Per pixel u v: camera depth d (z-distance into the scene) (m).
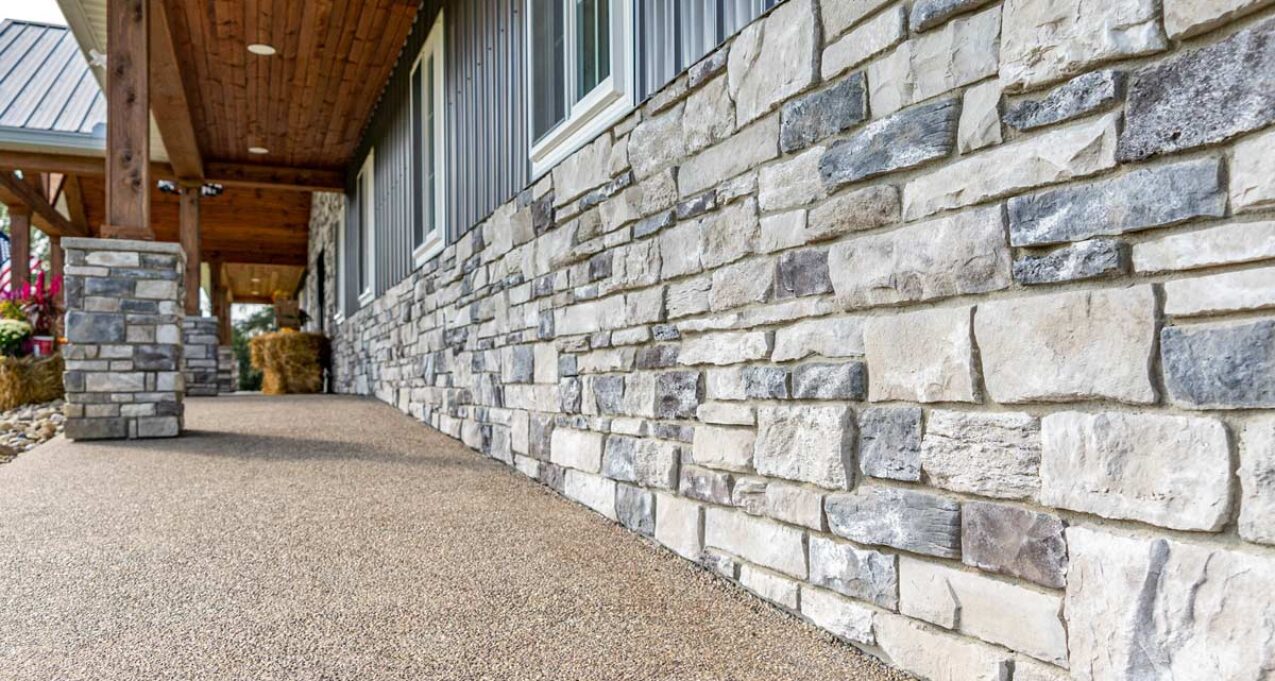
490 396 4.06
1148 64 1.11
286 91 7.56
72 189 12.05
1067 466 1.20
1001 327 1.31
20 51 10.75
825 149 1.70
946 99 1.41
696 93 2.20
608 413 2.73
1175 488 1.06
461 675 1.52
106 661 1.56
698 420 2.18
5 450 4.78
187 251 9.50
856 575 1.62
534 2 3.54
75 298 4.46
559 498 3.06
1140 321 1.11
